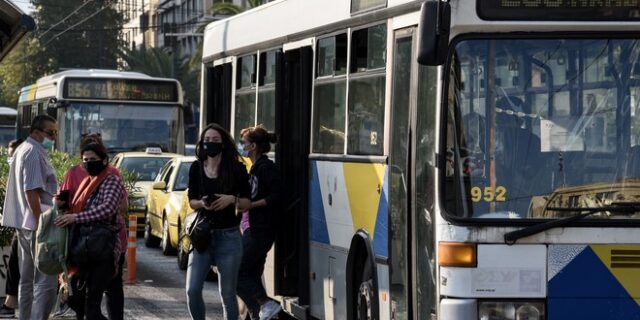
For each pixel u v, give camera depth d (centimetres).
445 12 1102
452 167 1145
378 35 1408
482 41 1152
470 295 1123
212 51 2259
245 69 2023
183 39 12400
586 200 1137
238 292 1652
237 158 1491
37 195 1600
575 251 1125
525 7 1145
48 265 1492
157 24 14488
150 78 4272
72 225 1495
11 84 13838
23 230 1623
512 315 1123
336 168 1540
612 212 1128
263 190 1648
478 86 1148
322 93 1614
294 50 1744
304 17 1695
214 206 1458
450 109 1147
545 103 1147
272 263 1773
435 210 1159
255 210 1655
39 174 1599
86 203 1498
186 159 3186
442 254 1138
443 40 1103
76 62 13800
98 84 4238
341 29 1540
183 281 2489
